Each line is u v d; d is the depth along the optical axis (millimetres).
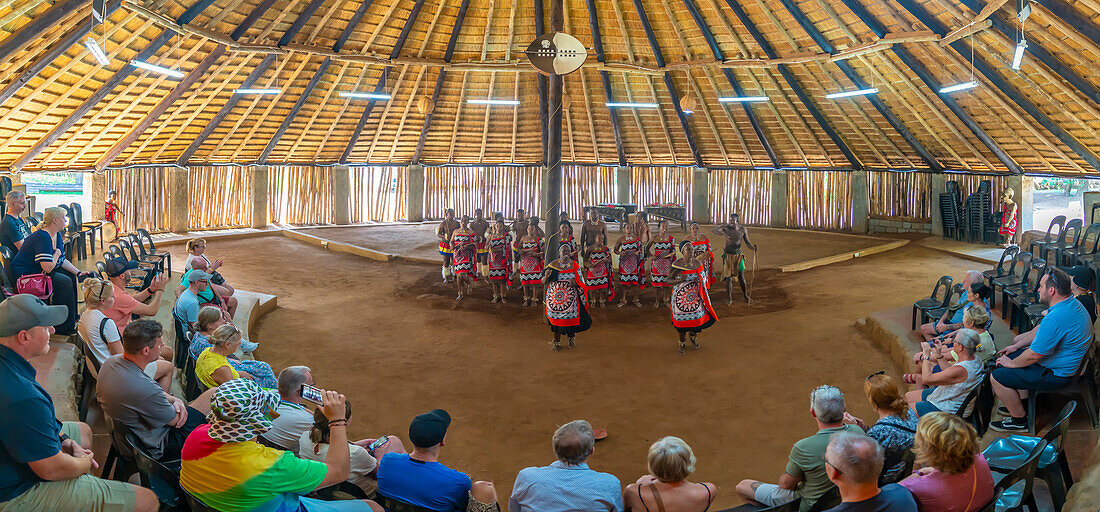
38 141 14172
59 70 12391
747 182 21703
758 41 15359
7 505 3691
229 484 3756
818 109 18312
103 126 15375
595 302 12758
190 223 18969
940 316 9031
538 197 22812
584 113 20672
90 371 5992
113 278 7316
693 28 15555
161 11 12125
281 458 3852
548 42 11641
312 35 15133
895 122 17422
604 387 8719
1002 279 9680
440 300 13125
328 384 8844
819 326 11078
